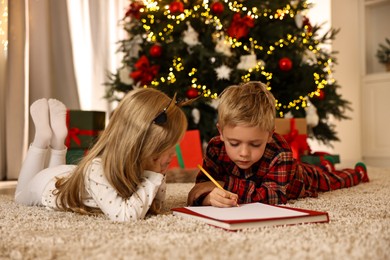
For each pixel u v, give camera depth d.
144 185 1.08
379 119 4.01
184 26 2.54
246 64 2.44
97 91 2.99
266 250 0.74
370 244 0.78
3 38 2.49
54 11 2.75
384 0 4.03
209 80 2.53
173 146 1.08
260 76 2.56
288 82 2.66
